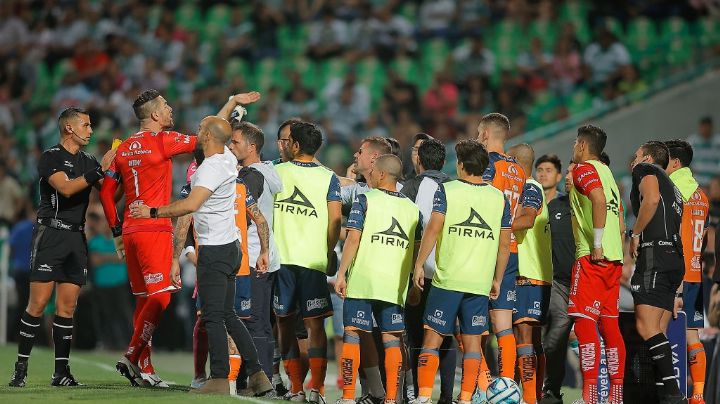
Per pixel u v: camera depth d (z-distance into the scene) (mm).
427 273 28094
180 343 52844
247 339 26281
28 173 70688
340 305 35375
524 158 29969
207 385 26016
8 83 80875
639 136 58688
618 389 27484
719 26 73875
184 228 26500
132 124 73062
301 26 81375
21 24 85312
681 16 75438
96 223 51375
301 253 28094
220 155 25688
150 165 27578
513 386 26062
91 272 51375
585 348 27266
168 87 77062
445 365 28250
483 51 72438
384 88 71000
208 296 25828
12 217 58750
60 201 27875
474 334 26359
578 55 69500
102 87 76438
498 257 26766
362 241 26562
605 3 76562
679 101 59344
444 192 26391
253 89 78000
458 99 70750
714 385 31703
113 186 27922
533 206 27984
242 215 27734
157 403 23672
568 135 57750
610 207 27641
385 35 77562
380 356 29234
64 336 28172
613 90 63125
